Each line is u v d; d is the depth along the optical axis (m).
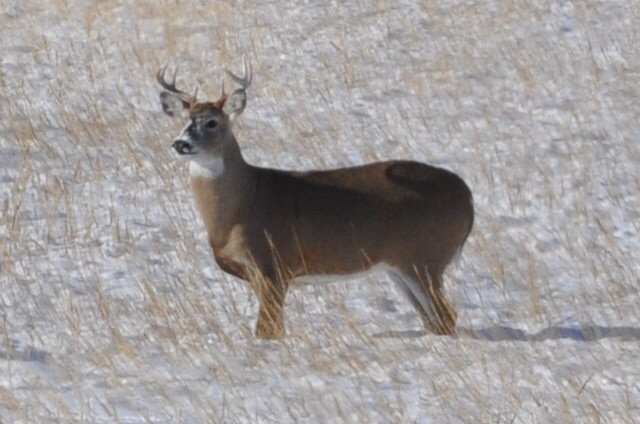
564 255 29.69
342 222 25.12
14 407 20.22
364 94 42.81
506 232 31.17
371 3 52.44
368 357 22.77
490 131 39.22
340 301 26.28
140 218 32.09
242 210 24.86
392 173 25.62
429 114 40.81
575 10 50.38
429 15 50.53
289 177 25.34
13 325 24.73
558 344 23.70
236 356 22.83
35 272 28.14
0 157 36.50
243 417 20.08
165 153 36.91
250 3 53.19
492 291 27.30
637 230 31.53
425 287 25.36
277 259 24.95
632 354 23.27
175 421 19.83
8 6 53.53
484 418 20.00
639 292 27.00
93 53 47.69
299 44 48.25
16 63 46.41
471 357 22.84
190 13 52.19
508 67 44.84
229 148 24.80
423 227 25.39
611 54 45.84
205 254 29.66
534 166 36.12
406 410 20.39
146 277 27.88
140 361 22.55
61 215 32.12
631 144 37.84
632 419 19.86
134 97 42.84
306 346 23.19
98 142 37.88
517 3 51.03
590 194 34.06
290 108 41.62
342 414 19.89
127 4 53.34
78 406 20.47
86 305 26.09
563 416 20.03
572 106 41.12
